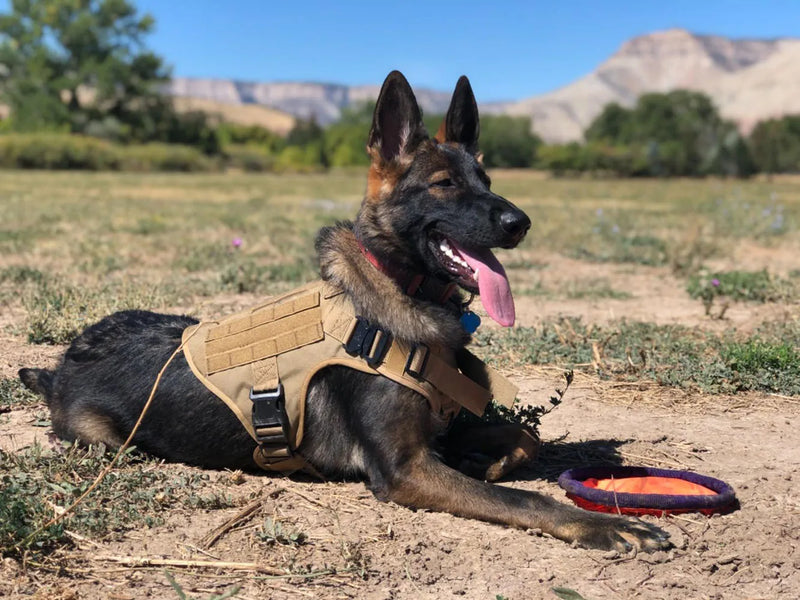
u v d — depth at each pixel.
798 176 20.11
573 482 1.06
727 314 2.30
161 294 2.32
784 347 1.68
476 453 1.20
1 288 2.48
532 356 1.76
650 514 1.03
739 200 7.22
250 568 0.91
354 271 1.11
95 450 1.19
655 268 3.32
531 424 1.36
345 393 1.08
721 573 0.91
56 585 0.87
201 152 21.39
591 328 2.01
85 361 1.25
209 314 2.17
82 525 0.98
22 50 21.16
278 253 3.56
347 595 0.86
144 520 1.01
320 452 1.12
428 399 1.05
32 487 1.05
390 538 0.98
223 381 1.13
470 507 1.01
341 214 5.79
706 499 1.02
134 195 8.16
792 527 1.01
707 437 1.35
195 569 0.91
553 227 4.85
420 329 1.06
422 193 1.10
